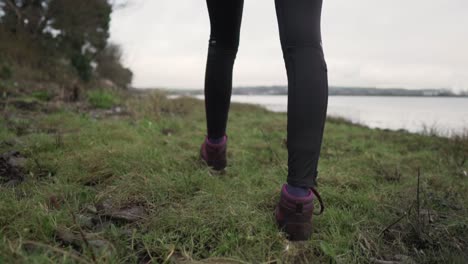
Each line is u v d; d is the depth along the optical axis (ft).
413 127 21.95
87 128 9.50
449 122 24.29
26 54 36.01
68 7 44.57
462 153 9.09
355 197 4.87
